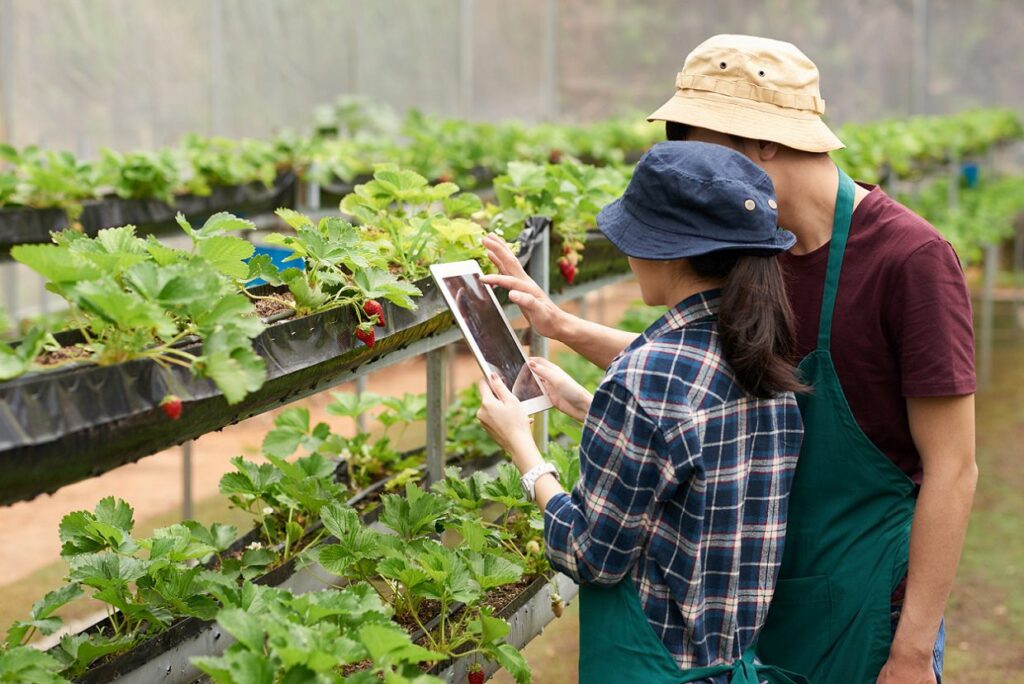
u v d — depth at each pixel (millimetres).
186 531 2178
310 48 8391
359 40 8852
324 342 1847
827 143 1921
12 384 1355
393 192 2680
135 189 4473
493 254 2260
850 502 1967
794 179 1953
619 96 11625
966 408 1882
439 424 2730
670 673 1690
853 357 1936
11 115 6250
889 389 1945
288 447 3004
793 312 1959
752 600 1785
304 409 3131
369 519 2742
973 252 7668
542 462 1840
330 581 2510
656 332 1746
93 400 1417
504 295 2498
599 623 1748
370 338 1920
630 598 1708
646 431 1637
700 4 11391
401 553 2090
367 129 8266
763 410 1773
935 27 11258
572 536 1692
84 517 2025
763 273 1706
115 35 6852
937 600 1897
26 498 1371
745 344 1676
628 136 7738
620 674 1718
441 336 2350
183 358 1612
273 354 1722
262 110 7973
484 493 2428
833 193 1949
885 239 1906
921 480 2002
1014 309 10367
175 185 4621
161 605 1993
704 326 1726
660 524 1691
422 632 2105
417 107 9625
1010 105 11344
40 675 1661
